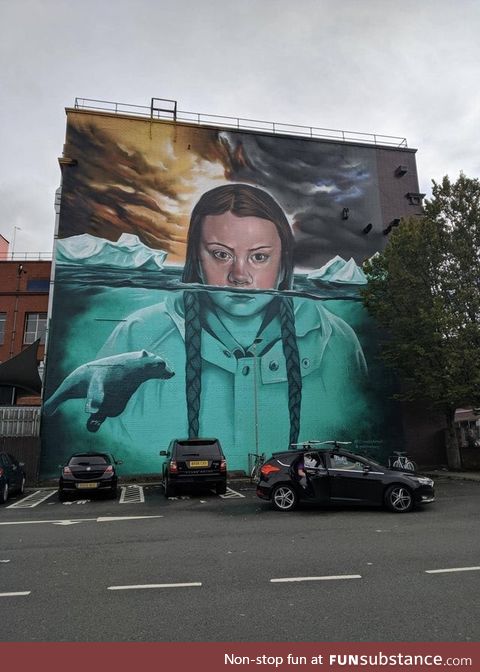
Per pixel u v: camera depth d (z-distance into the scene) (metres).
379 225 25.56
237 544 7.93
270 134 25.16
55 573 6.32
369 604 4.93
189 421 21.05
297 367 22.67
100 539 8.55
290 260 23.92
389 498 10.93
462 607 4.79
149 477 19.48
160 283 22.23
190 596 5.28
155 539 8.47
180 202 23.30
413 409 23.47
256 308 22.95
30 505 13.29
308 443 12.28
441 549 7.26
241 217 23.81
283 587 5.55
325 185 25.38
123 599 5.21
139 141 23.50
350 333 23.69
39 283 30.23
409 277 19.81
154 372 21.23
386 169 26.53
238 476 20.31
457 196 20.36
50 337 20.69
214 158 24.19
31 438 19.23
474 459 21.75
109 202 22.52
